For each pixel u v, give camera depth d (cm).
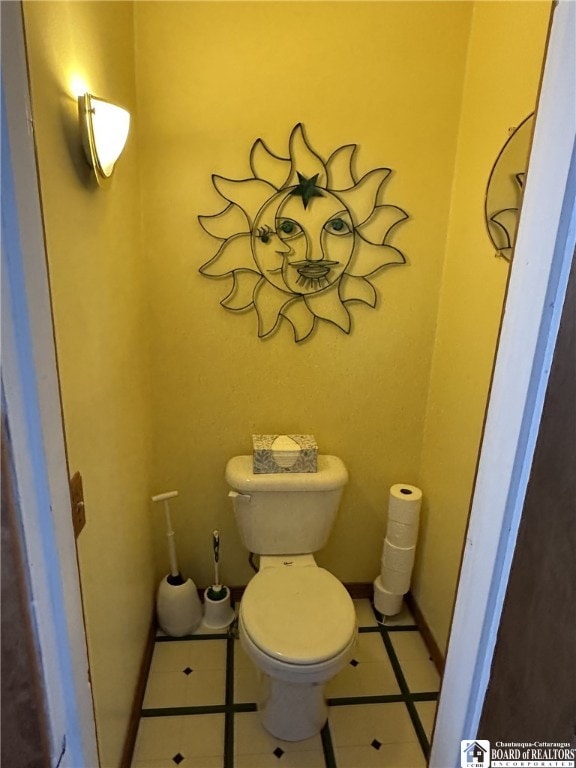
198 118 169
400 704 181
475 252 164
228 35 163
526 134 133
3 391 57
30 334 63
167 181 174
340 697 183
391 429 206
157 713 175
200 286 184
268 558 195
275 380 197
